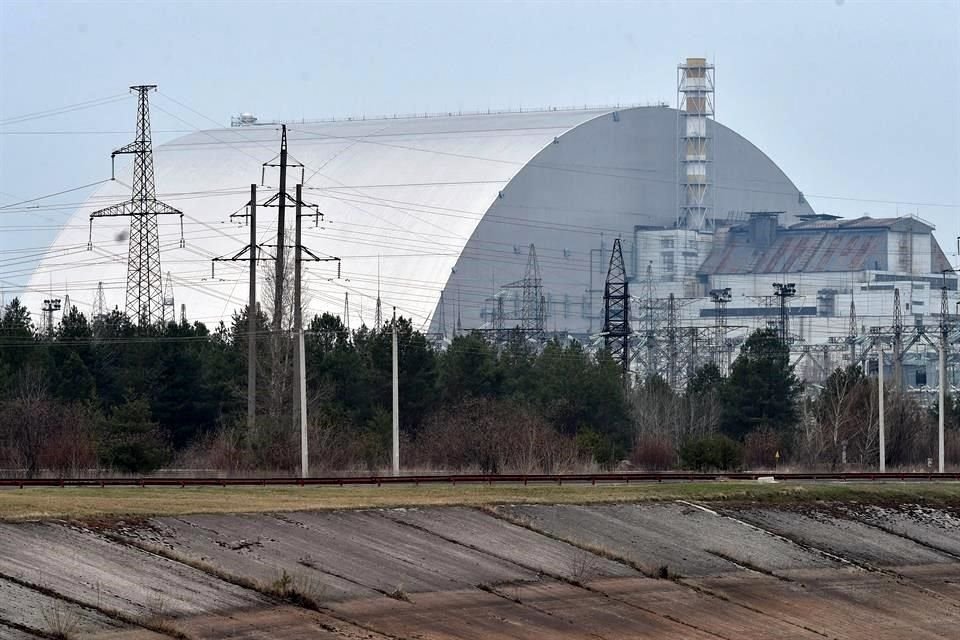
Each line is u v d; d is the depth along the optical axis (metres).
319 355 187.00
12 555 77.94
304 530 93.56
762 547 109.88
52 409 159.00
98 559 80.44
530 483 127.88
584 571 95.56
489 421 161.00
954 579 110.94
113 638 70.06
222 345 198.62
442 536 98.00
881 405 161.38
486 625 82.75
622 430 198.88
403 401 183.75
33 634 68.50
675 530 109.88
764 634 90.81
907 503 128.88
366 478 122.25
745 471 163.88
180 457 165.38
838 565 109.44
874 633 95.12
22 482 114.19
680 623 89.88
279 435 146.88
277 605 79.31
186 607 76.31
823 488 128.38
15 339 185.75
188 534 88.31
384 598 84.00
